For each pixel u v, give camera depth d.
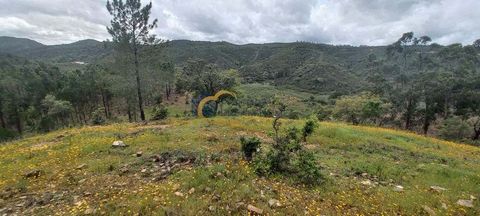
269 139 14.45
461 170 11.23
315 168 8.77
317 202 7.34
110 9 30.92
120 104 77.50
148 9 31.67
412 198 7.89
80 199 7.36
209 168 8.64
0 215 6.70
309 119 14.98
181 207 6.61
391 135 19.16
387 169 10.45
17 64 130.00
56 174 9.17
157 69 37.53
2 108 63.62
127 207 6.61
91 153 11.46
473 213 7.25
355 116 44.59
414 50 121.19
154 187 7.69
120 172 9.11
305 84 146.00
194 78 35.28
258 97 85.69
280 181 8.39
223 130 16.39
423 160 12.83
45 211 6.80
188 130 15.98
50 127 60.12
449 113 60.03
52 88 78.62
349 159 11.75
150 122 21.64
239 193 7.28
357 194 7.96
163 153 10.70
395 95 62.72
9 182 8.70
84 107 78.31
